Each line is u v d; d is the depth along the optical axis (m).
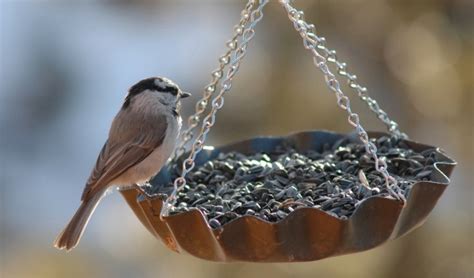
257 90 12.73
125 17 17.00
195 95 12.86
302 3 12.92
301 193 7.99
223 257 7.08
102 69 17.42
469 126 12.67
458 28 12.86
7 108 16.94
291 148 10.04
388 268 12.49
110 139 9.30
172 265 12.97
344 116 12.54
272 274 12.52
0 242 15.10
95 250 13.71
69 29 17.44
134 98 9.45
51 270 13.82
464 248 12.53
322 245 6.88
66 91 17.27
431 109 12.71
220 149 9.98
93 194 8.96
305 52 12.62
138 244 13.20
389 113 12.81
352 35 12.84
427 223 12.59
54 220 16.06
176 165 9.59
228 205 7.78
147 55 16.98
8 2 17.20
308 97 12.67
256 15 8.89
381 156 8.74
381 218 6.95
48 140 17.16
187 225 6.98
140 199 7.75
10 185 16.48
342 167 8.70
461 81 12.62
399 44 12.76
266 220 7.00
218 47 13.91
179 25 16.23
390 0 12.86
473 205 12.92
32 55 17.14
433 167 8.12
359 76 12.82
